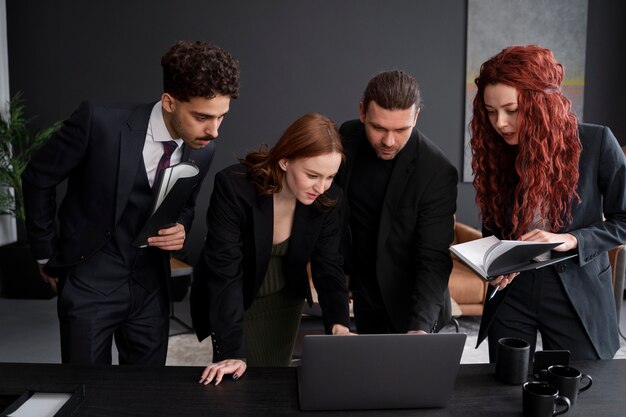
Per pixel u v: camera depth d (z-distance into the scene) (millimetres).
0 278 5469
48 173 2053
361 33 5723
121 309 2158
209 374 1592
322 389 1407
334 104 5809
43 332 4461
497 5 5617
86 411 1404
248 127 5828
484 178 2039
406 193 2184
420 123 5801
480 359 3824
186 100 1805
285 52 5746
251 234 2010
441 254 2150
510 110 1791
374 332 2434
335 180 2355
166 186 1816
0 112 5508
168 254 2227
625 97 5738
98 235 2078
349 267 2406
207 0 5672
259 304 2266
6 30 5633
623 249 3980
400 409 1454
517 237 1938
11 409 1353
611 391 1538
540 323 2016
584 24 5617
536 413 1360
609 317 2000
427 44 5723
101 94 5734
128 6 5648
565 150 1821
